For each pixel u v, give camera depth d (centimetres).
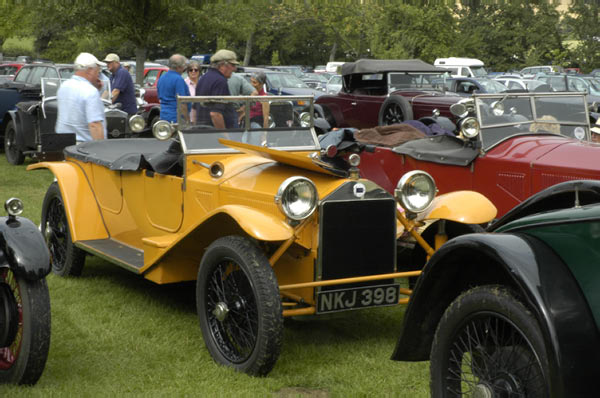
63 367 393
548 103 659
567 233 259
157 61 4050
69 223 559
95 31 1977
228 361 396
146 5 1903
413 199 430
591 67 4719
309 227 401
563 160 570
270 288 368
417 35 3938
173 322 471
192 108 472
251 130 489
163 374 384
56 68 1384
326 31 5544
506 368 274
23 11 2094
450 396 299
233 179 444
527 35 5581
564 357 243
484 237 276
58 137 647
